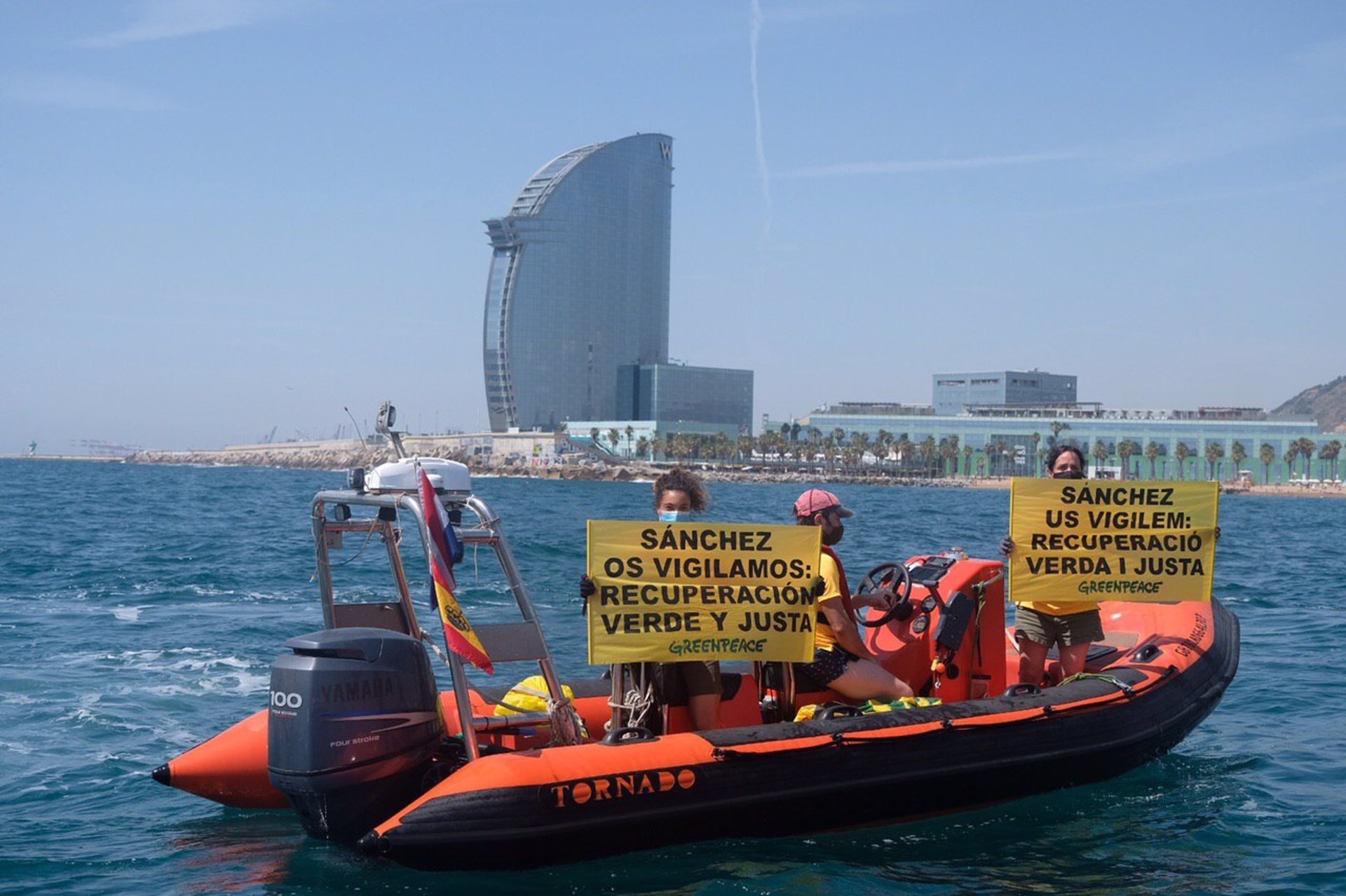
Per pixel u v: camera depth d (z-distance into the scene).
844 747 6.84
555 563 22.17
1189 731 8.84
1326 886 6.34
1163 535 8.42
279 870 6.22
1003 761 7.40
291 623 14.55
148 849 6.54
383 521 6.89
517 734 7.13
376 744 5.93
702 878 6.19
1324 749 9.13
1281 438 165.62
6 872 6.16
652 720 6.88
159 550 25.34
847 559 23.92
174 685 10.69
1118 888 6.30
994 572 8.43
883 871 6.45
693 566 6.71
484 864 5.91
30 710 9.59
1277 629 15.49
